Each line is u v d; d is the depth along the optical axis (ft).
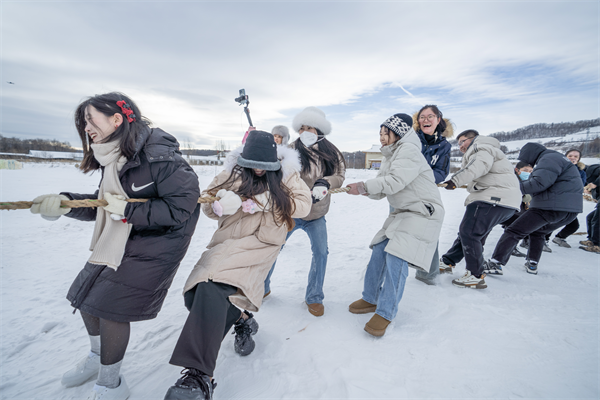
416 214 8.58
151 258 5.44
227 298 5.83
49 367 6.72
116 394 5.48
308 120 9.41
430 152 11.37
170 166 5.31
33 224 20.47
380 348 7.40
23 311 9.11
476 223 11.30
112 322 5.33
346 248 16.31
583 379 6.43
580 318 9.04
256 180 6.72
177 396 4.67
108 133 5.22
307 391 5.94
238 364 6.74
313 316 8.91
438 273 11.42
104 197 5.02
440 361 6.95
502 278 12.59
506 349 7.44
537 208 12.51
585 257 16.05
